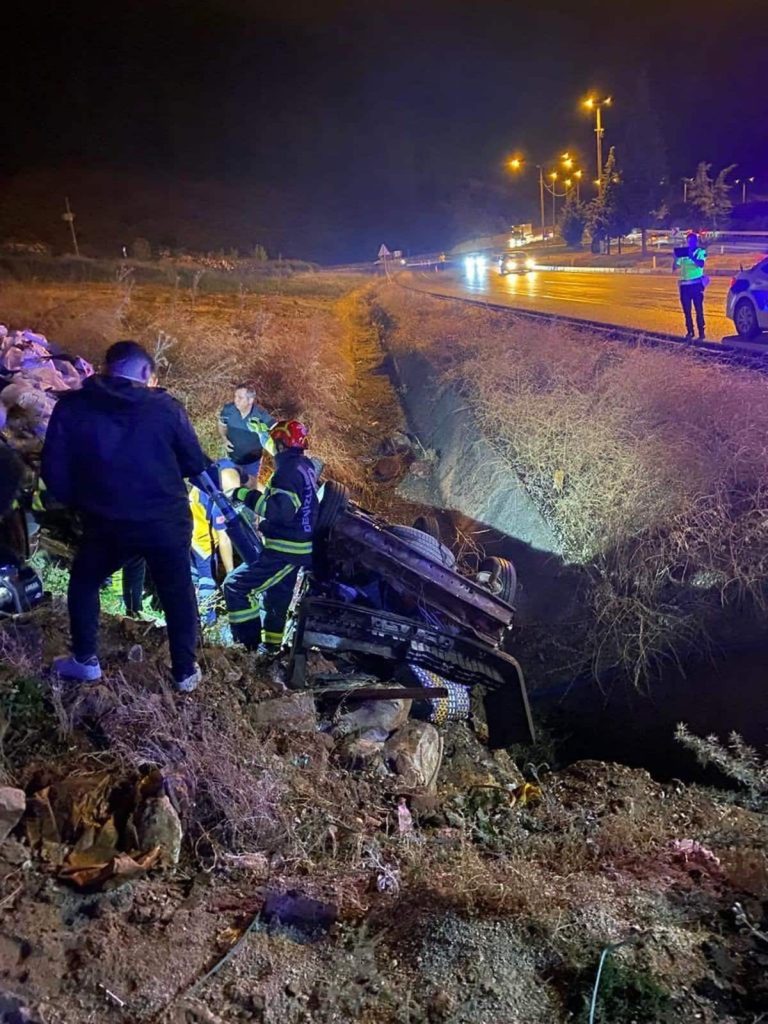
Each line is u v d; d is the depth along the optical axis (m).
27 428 6.63
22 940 3.07
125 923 3.23
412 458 13.48
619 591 7.51
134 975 3.00
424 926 3.31
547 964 3.16
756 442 7.88
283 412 13.32
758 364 10.49
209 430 10.77
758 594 6.79
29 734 4.11
